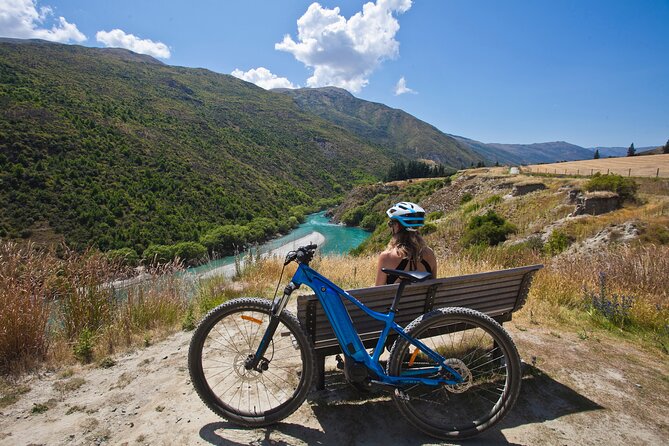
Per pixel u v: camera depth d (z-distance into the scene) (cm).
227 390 271
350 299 223
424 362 256
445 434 218
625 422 236
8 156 5734
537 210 2702
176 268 567
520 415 243
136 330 411
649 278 549
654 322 396
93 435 226
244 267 736
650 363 316
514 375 219
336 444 214
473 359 308
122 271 498
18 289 361
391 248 267
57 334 379
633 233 1402
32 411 255
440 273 671
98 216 5169
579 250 1469
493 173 5841
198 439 217
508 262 870
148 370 312
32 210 4794
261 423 226
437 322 225
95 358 342
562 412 246
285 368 304
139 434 223
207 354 334
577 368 303
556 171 5362
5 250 394
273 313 225
